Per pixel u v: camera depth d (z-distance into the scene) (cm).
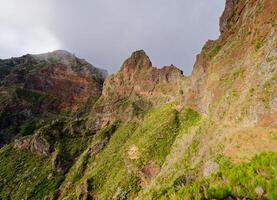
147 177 13975
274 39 9750
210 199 5862
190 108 15950
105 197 14600
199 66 15762
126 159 15862
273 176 6025
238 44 12312
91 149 19888
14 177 19738
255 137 7900
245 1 14050
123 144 18400
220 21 15938
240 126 8919
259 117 8400
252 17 12156
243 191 5791
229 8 15425
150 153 14850
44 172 19675
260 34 10938
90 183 16262
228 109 10306
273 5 11038
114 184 15012
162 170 12962
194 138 11794
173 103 18275
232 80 11275
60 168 19662
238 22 14075
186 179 9744
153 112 19738
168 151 14300
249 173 6188
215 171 7562
